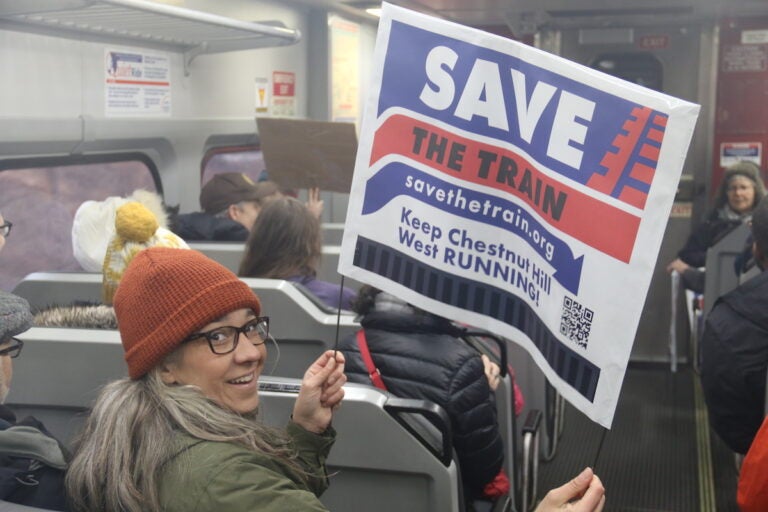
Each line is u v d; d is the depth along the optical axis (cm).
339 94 708
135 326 149
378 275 192
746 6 656
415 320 268
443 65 185
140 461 140
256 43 500
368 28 774
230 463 138
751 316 302
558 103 171
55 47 409
